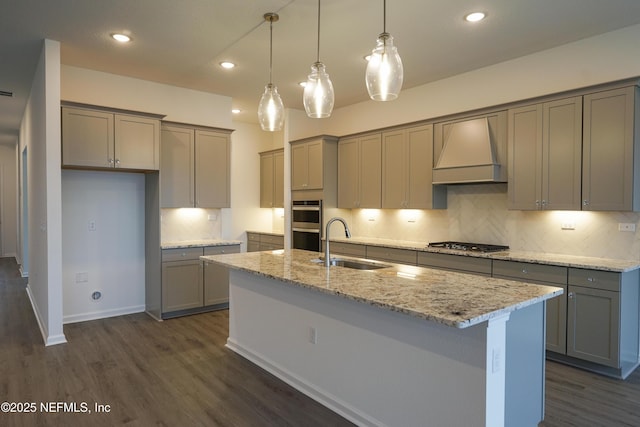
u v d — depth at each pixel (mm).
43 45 3756
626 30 3453
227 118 5551
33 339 3965
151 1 3012
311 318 2814
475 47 3873
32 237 5441
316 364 2777
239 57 4145
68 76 4387
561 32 3541
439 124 4582
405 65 4367
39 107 4188
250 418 2533
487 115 4168
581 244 3758
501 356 1913
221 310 5109
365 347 2414
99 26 3426
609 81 3242
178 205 4930
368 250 5047
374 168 5293
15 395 2820
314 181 5793
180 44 3811
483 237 4512
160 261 4613
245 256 3619
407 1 3004
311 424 2467
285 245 6262
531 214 4109
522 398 2186
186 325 4449
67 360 3434
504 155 4023
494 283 2412
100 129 4207
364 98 5680
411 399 2158
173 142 4895
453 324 1646
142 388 2934
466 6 3078
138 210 4988
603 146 3316
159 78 4816
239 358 3510
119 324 4469
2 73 4598
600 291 3137
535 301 2037
